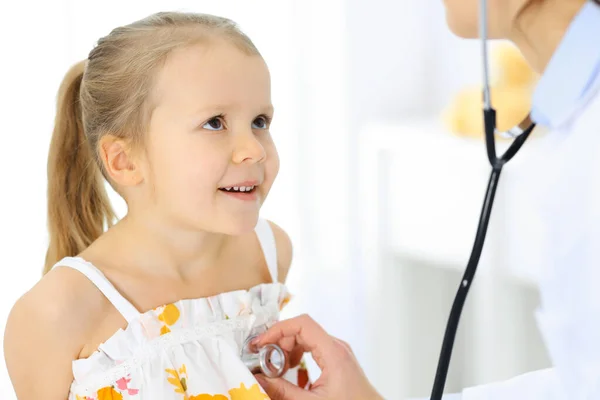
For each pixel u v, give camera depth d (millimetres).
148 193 999
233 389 983
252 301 1056
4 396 1981
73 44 2107
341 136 2697
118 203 2057
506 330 2240
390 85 2758
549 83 781
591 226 726
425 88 2840
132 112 979
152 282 1013
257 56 991
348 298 2738
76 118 1129
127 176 1001
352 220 2725
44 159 2090
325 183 2693
